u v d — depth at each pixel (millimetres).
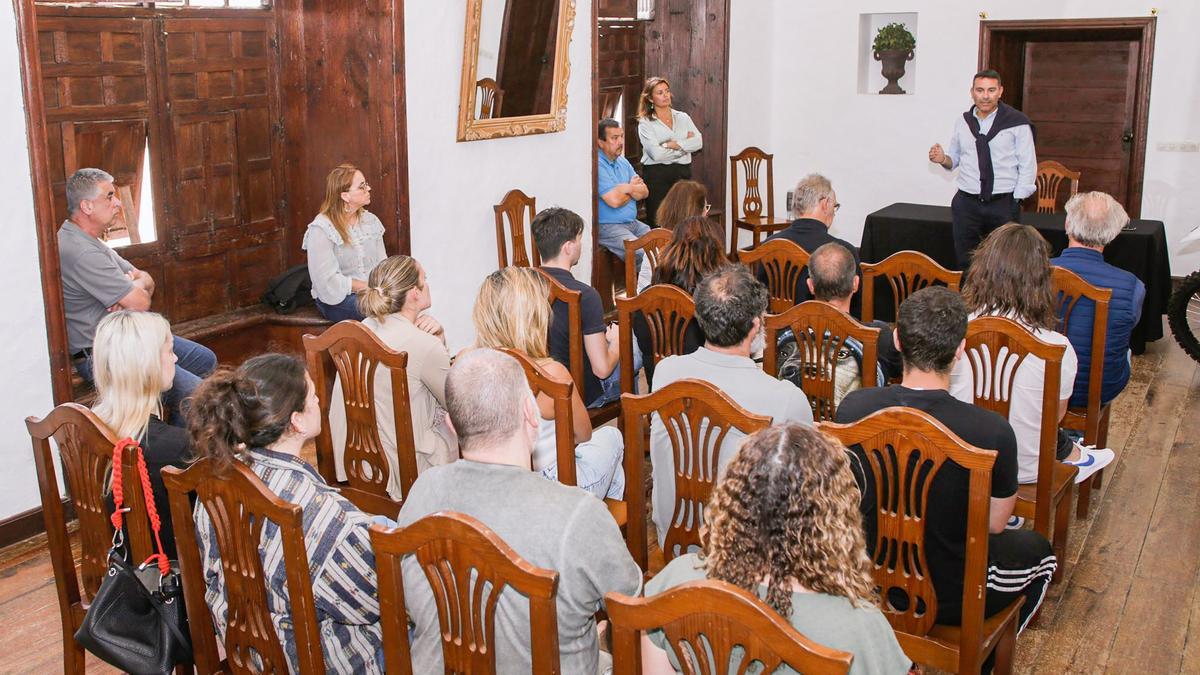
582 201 6500
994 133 6031
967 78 8188
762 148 8945
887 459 2223
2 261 3555
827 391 3189
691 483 2424
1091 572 3529
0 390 3611
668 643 1642
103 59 4402
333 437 3227
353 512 2100
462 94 5352
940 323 2377
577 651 1899
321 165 5266
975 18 8062
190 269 4930
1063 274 3662
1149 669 2971
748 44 8445
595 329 3709
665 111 7492
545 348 2959
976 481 2121
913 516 2246
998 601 2494
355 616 2084
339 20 5023
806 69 8781
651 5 8156
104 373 2418
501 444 1914
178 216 4828
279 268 5395
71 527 3836
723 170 8328
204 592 2195
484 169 5664
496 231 5812
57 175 4289
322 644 2111
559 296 3670
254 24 5055
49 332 3723
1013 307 3209
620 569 1865
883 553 2398
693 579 1698
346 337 2867
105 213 4016
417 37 5070
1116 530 3838
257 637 2074
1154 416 5055
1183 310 5613
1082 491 3895
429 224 5352
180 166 4805
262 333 5152
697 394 2314
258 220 5238
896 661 1596
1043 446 2971
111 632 2217
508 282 2918
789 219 8523
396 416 2859
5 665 2982
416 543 1732
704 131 8281
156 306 4789
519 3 5520
